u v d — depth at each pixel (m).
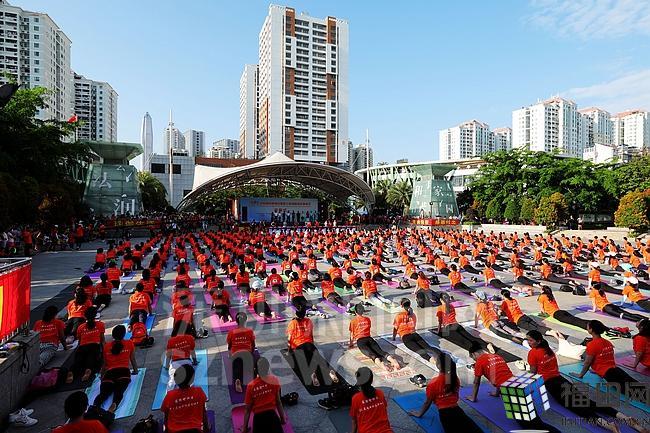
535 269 19.66
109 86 115.50
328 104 124.69
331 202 69.56
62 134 35.66
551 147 117.81
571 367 7.81
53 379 6.96
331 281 14.02
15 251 23.23
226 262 18.64
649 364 7.36
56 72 96.50
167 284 16.33
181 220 51.28
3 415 5.91
